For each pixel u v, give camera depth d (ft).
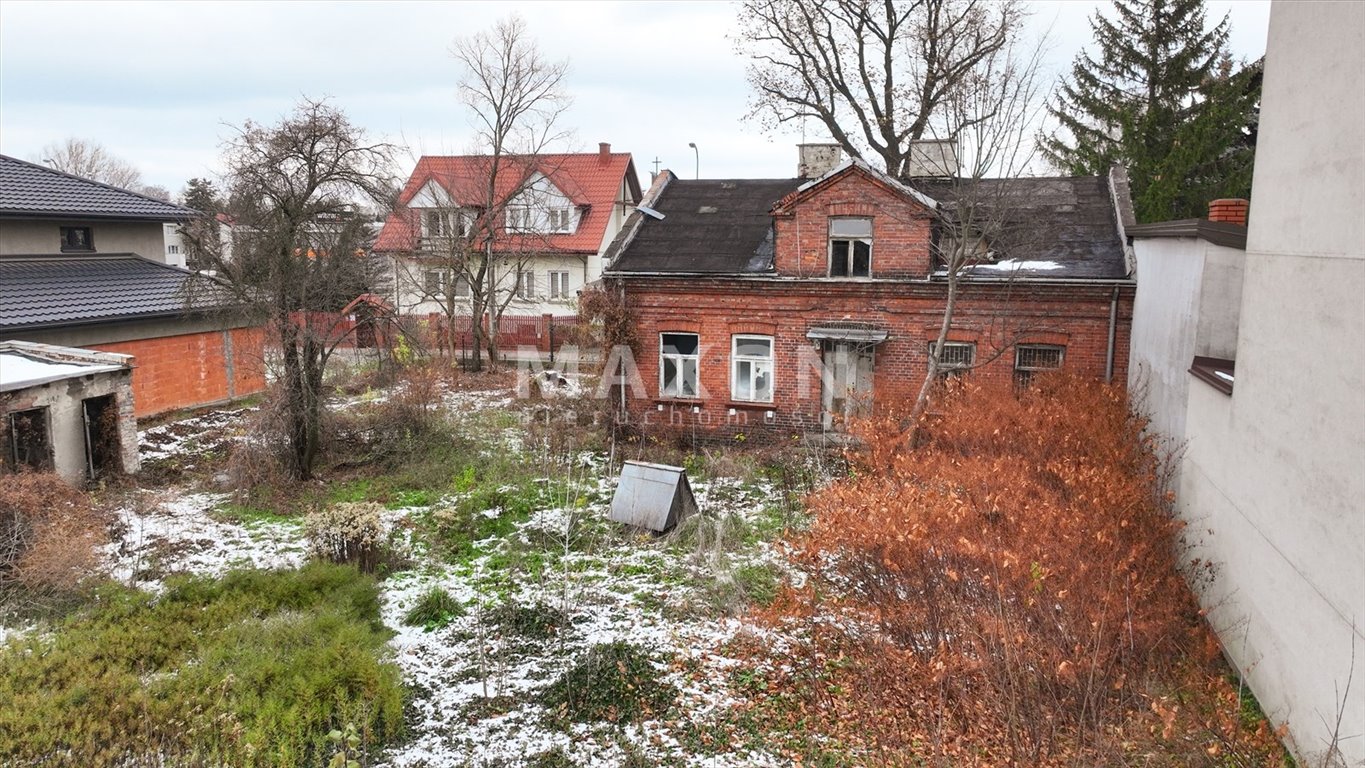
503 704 29.94
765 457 60.18
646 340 65.51
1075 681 24.84
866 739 26.94
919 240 58.85
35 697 27.48
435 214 113.19
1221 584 32.58
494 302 112.06
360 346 82.07
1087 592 27.50
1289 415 26.17
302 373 57.00
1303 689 24.53
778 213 60.95
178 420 78.18
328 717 28.25
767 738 27.63
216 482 57.62
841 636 33.53
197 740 26.04
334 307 62.44
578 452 63.00
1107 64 102.32
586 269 139.03
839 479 50.98
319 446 59.57
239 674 30.17
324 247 57.41
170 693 28.58
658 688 30.81
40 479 42.93
